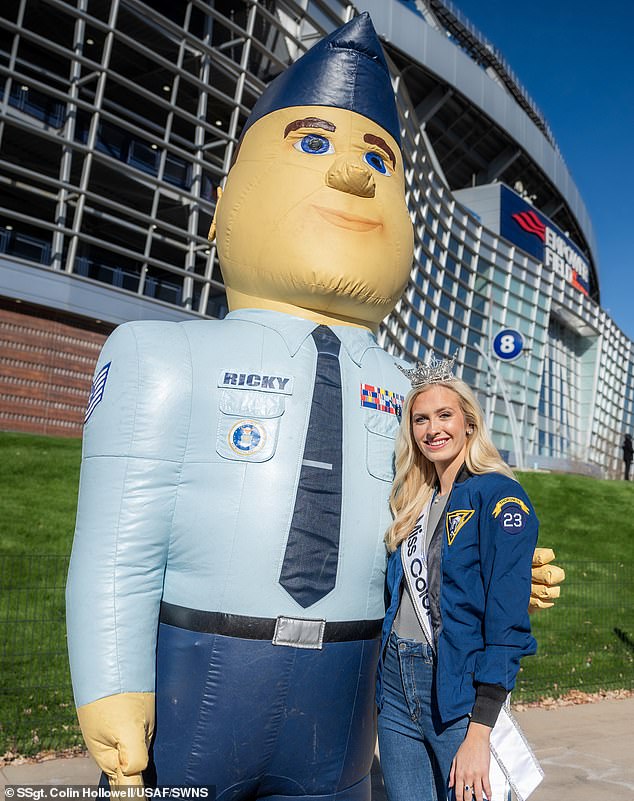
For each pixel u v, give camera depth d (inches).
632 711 277.9
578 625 409.1
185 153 953.5
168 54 977.5
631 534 639.1
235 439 100.0
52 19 876.6
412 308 1288.1
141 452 97.7
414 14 1595.7
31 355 797.2
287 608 96.7
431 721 94.7
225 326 111.2
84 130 894.4
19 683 241.1
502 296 1619.1
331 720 100.0
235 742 95.4
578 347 2020.2
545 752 224.7
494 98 1819.6
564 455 1784.0
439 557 97.0
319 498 100.7
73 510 454.9
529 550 90.5
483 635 92.8
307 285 110.7
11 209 876.0
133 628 93.7
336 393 107.7
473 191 1797.5
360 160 118.9
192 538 97.6
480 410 103.8
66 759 190.9
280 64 1056.2
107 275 889.5
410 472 106.3
